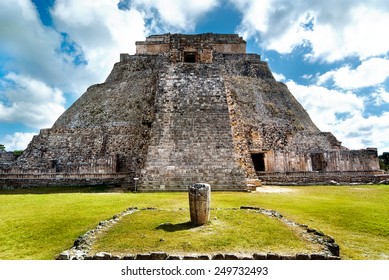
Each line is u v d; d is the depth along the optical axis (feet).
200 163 55.21
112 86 100.32
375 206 33.86
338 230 25.80
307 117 97.71
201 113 63.98
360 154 70.59
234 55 112.06
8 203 36.11
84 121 89.20
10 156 92.07
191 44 84.84
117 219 26.32
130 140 77.51
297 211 31.58
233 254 17.97
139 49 117.50
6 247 22.00
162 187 50.49
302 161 70.74
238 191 49.44
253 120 85.15
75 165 65.21
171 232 22.22
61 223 26.55
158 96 67.77
